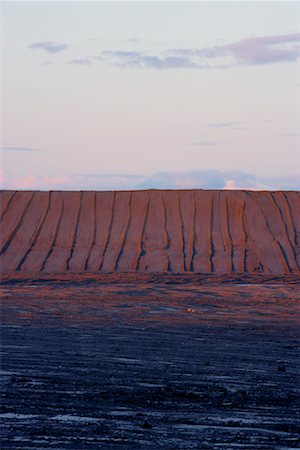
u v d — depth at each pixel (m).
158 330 19.17
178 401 10.95
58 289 31.55
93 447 8.37
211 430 9.30
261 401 11.05
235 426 9.54
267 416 10.14
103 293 29.84
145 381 12.35
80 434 8.92
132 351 15.52
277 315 23.34
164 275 38.69
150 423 9.59
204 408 10.54
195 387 11.96
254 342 17.19
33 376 12.59
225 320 21.73
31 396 11.04
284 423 9.74
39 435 8.84
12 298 27.39
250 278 37.34
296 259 43.75
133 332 18.67
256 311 24.36
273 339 17.75
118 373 13.02
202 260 43.34
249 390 11.82
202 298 28.11
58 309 23.95
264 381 12.58
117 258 43.66
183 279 36.84
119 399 10.95
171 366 13.81
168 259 43.44
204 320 21.67
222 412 10.33
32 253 44.38
